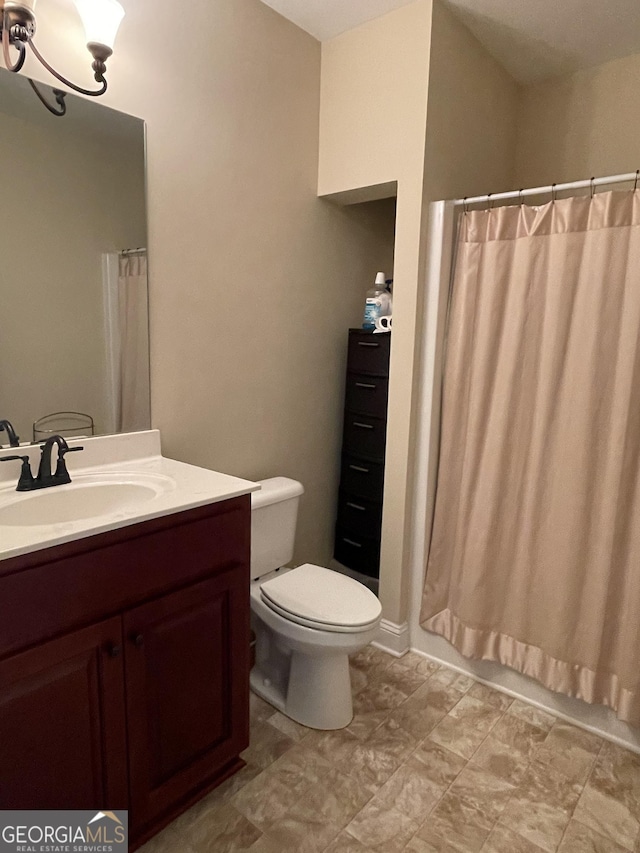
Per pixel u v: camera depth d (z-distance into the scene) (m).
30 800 1.09
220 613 1.42
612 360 1.66
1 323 1.40
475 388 1.95
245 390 2.07
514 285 1.85
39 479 1.38
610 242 1.62
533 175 2.48
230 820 1.42
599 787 1.58
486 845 1.38
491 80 2.24
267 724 1.80
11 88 1.34
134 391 1.70
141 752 1.27
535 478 1.84
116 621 1.17
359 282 2.54
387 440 2.15
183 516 1.28
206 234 1.84
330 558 2.64
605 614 1.72
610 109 2.25
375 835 1.40
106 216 1.57
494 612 1.99
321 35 2.12
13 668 1.01
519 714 1.88
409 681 2.05
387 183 2.04
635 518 1.65
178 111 1.70
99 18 1.30
